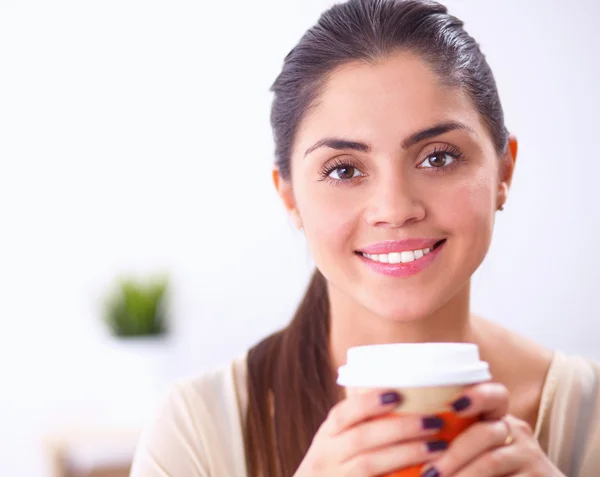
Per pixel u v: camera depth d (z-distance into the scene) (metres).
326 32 0.86
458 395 0.61
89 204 2.68
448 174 0.84
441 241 0.85
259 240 2.64
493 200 0.89
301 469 0.68
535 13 2.48
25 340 2.65
